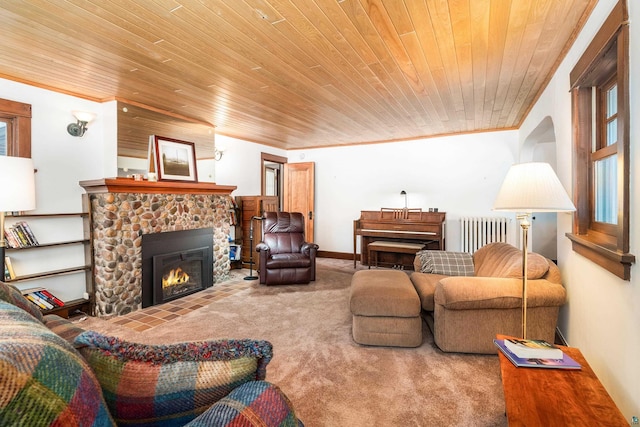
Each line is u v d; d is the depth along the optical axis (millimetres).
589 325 1959
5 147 3020
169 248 3885
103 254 3307
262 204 5562
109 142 3605
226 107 3936
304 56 2531
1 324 658
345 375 2193
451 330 2465
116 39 2266
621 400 1485
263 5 1872
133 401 776
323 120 4578
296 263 4520
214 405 769
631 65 1360
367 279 2986
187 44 2340
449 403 1882
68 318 3279
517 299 2307
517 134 5117
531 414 1157
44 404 518
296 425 891
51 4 1849
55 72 2854
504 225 5141
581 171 2141
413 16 1986
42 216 3023
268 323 3133
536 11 1936
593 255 1801
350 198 6574
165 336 2840
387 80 3039
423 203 5887
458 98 3592
